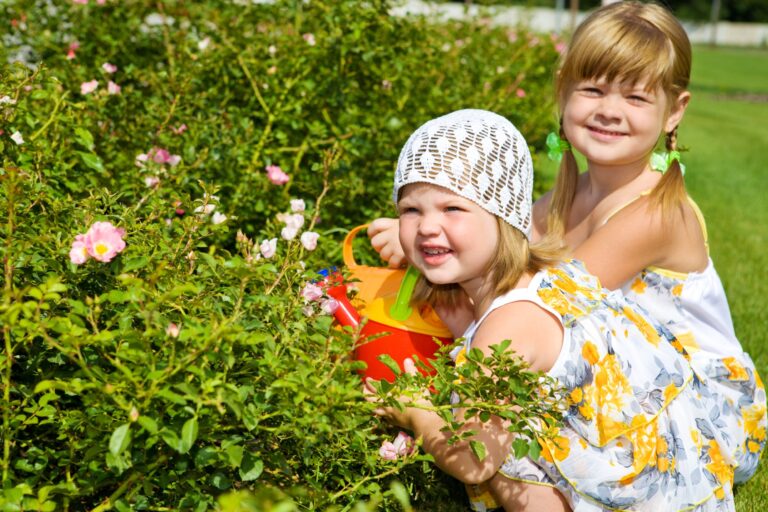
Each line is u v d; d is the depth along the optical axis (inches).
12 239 68.6
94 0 167.6
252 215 121.3
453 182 75.5
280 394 60.1
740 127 452.1
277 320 65.2
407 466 78.3
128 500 61.8
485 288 80.0
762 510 90.1
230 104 139.6
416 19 161.5
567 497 79.4
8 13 167.6
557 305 78.0
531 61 228.4
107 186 104.9
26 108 96.0
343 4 133.2
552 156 103.8
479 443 66.5
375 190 134.9
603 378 77.6
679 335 93.4
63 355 67.7
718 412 87.1
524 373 64.4
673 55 91.3
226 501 46.6
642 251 91.0
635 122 91.6
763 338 133.7
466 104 164.7
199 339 56.2
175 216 111.8
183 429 54.4
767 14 1867.6
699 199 249.1
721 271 174.1
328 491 73.9
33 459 64.6
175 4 167.9
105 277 70.8
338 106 138.3
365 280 89.4
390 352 81.3
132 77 146.3
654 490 78.5
